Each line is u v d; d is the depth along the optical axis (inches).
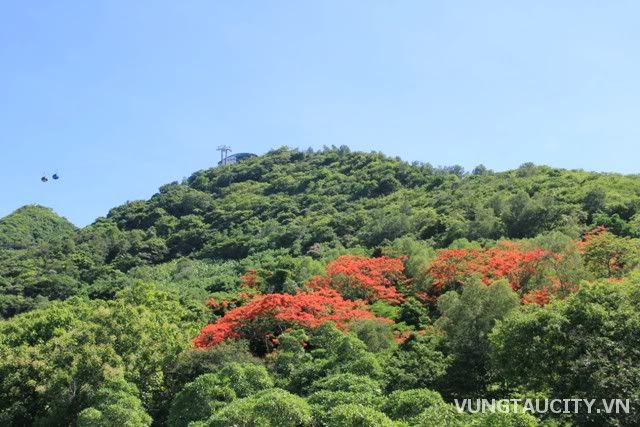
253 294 2287.2
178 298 2166.6
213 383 1178.6
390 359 1307.8
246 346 1625.2
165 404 1425.9
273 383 1325.0
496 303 1304.1
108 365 1373.0
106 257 4067.4
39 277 3511.3
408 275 2218.3
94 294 3080.7
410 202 3631.9
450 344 1310.3
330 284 2111.2
